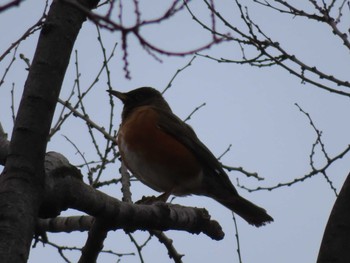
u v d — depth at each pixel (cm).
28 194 568
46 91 585
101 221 789
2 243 534
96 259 859
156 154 1315
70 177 703
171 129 1327
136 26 398
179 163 1323
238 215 1330
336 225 723
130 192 1138
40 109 582
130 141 1312
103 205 754
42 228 902
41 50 593
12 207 555
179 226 888
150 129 1320
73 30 603
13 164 575
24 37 544
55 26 597
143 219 824
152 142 1315
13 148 579
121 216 788
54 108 592
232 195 1316
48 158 706
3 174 576
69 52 601
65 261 1039
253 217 1312
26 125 579
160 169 1322
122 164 1220
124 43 408
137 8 430
